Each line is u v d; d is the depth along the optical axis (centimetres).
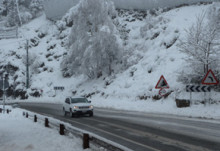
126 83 3675
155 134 1161
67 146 888
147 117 1925
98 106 3381
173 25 4228
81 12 4662
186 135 1113
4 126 1531
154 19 4816
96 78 4781
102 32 4341
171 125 1445
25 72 6556
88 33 4606
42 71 6444
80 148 855
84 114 2131
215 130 1226
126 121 1714
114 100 3459
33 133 1220
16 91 6184
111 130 1319
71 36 4788
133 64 4203
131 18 5922
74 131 998
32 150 839
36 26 8812
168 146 896
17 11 10412
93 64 4506
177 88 2705
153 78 3375
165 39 3997
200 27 2464
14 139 1074
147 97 3034
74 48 4681
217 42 2292
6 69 6756
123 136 1127
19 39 8019
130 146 907
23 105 4309
